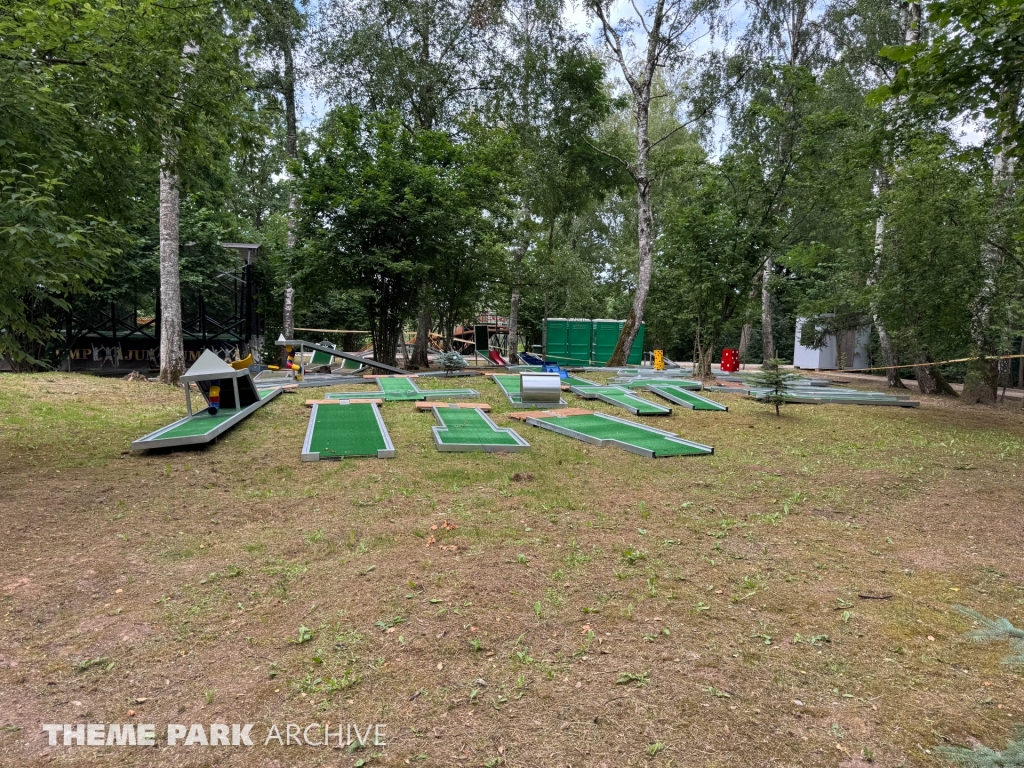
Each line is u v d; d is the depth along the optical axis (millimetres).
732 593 3557
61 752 2189
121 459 6566
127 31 6582
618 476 6184
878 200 11805
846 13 19375
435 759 2172
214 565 3879
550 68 19266
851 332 23438
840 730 2344
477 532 4473
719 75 20844
